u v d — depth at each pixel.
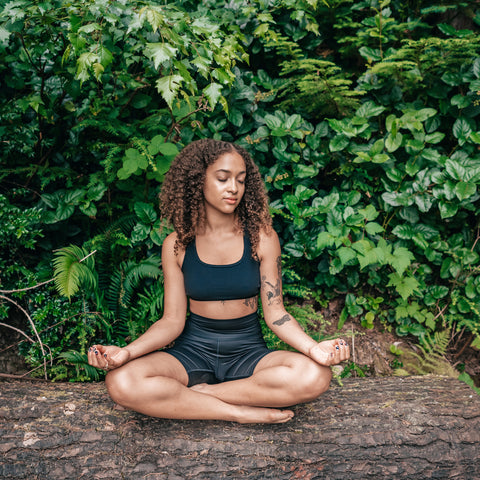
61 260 2.37
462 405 2.07
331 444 1.88
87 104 2.85
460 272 2.94
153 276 2.67
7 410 1.92
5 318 2.68
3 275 2.68
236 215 2.10
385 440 1.90
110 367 1.78
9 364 2.57
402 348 2.90
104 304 2.67
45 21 2.25
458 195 2.56
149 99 2.89
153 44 1.93
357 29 3.08
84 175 3.02
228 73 2.21
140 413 1.96
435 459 1.88
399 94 2.92
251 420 1.88
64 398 2.04
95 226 3.07
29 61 2.59
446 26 2.86
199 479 1.78
